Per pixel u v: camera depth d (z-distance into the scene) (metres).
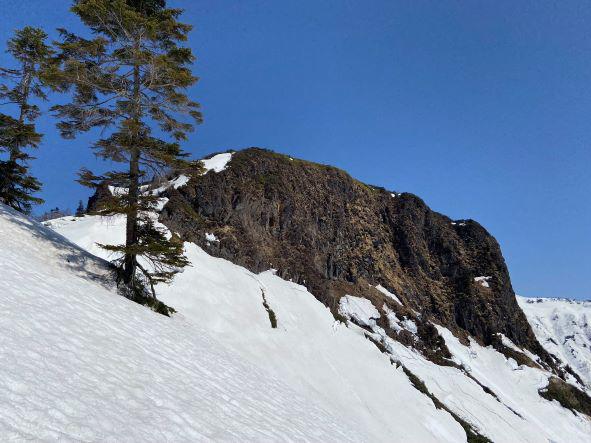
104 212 15.79
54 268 15.19
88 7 15.68
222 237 43.31
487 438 39.03
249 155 57.31
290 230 53.38
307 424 12.58
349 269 56.59
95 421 5.98
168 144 17.00
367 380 35.19
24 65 24.44
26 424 5.09
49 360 7.16
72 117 16.88
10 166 21.95
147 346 11.23
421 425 33.41
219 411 9.22
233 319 29.89
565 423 53.53
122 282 17.00
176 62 17.80
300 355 31.72
